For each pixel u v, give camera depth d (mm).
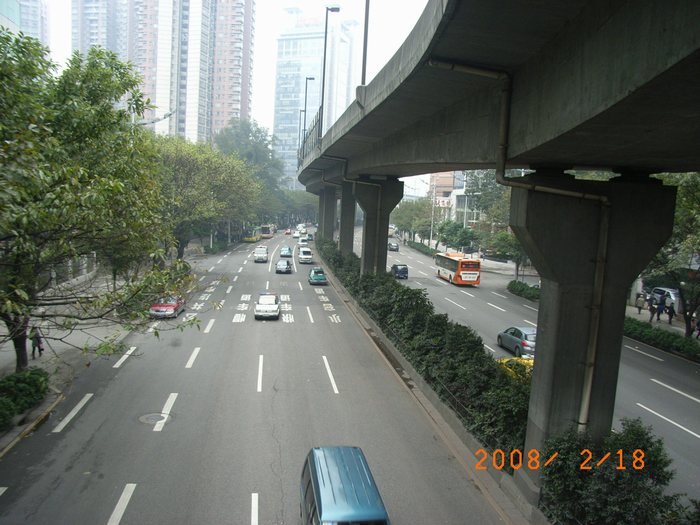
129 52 102250
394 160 21219
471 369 14195
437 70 11055
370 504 8484
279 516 9914
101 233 11742
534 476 10273
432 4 9359
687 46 4754
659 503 8422
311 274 41094
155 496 10438
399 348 20875
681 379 20125
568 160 9797
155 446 12672
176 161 35531
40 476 11102
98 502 10164
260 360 20234
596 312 10414
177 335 23719
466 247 73938
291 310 30594
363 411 15352
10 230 8594
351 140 24469
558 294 10320
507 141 10578
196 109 104125
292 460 12164
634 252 10445
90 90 13602
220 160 40250
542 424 10477
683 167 9734
